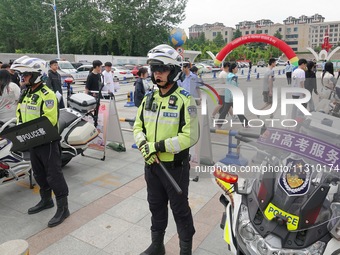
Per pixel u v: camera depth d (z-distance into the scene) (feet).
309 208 5.50
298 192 5.65
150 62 7.57
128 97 36.88
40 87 10.82
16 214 11.64
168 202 9.34
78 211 11.78
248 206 6.46
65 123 14.89
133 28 132.36
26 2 149.79
